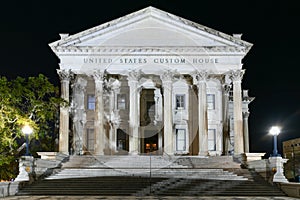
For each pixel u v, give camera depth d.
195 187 35.44
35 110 42.25
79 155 50.03
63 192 34.59
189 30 53.84
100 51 53.31
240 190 34.59
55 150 55.88
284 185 33.94
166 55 53.66
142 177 38.00
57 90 43.81
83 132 57.44
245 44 53.50
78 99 57.56
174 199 30.53
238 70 53.38
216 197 32.38
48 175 39.22
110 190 34.84
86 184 36.06
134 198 31.33
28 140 39.50
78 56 53.34
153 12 53.72
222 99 58.25
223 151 57.34
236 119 52.94
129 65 53.53
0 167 42.97
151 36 53.81
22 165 36.66
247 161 44.09
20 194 33.97
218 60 53.69
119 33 53.78
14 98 40.28
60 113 51.88
